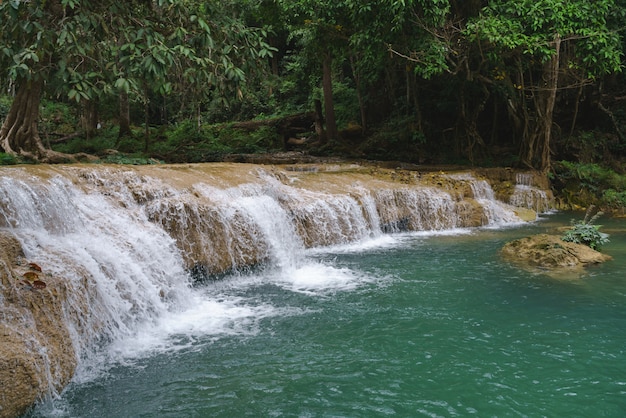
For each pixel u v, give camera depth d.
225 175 10.85
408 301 7.63
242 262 9.06
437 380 5.12
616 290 8.07
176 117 30.75
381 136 23.89
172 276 7.43
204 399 4.73
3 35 8.46
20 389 4.27
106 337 5.80
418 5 15.31
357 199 12.62
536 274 9.09
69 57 8.95
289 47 38.34
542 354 5.74
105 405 4.61
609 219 16.19
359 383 5.06
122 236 7.34
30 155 12.17
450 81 21.34
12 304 4.75
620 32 17.78
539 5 15.19
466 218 14.61
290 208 11.12
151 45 7.84
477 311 7.16
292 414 4.48
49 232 6.71
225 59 8.95
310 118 28.31
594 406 4.63
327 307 7.39
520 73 19.33
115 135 23.44
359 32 16.56
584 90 22.72
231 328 6.55
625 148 22.23
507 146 23.02
